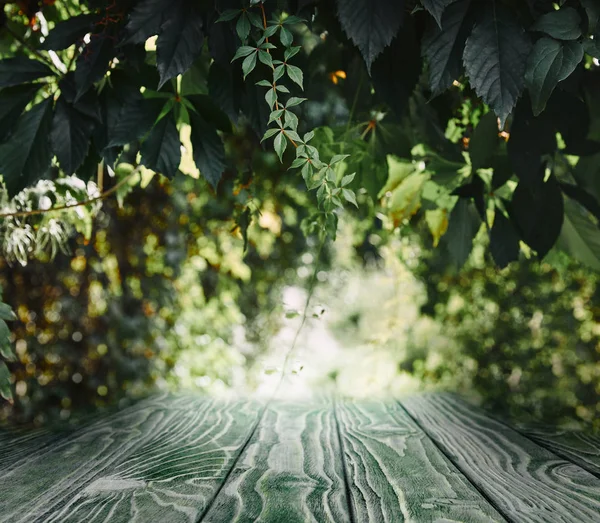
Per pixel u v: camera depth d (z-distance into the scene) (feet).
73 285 14.05
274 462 4.10
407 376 14.85
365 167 6.61
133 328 14.76
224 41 4.76
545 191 5.69
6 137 5.11
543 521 2.94
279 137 4.36
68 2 6.51
